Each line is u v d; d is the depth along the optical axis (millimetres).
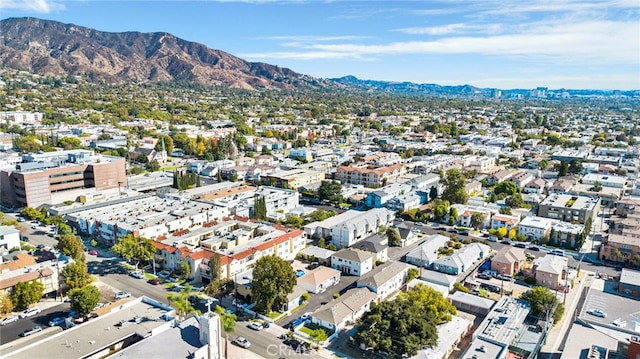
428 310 102562
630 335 94062
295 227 169750
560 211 188000
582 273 138750
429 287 112000
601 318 102875
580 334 93438
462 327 102000
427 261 141750
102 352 86062
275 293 107375
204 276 126812
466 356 86125
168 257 134625
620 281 124250
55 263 122312
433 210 194000
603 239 159750
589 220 168750
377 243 147000
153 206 178875
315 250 148250
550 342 99625
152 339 84188
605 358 83188
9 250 138750
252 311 111375
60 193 199750
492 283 130625
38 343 86250
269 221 179375
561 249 159000
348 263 136500
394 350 89375
